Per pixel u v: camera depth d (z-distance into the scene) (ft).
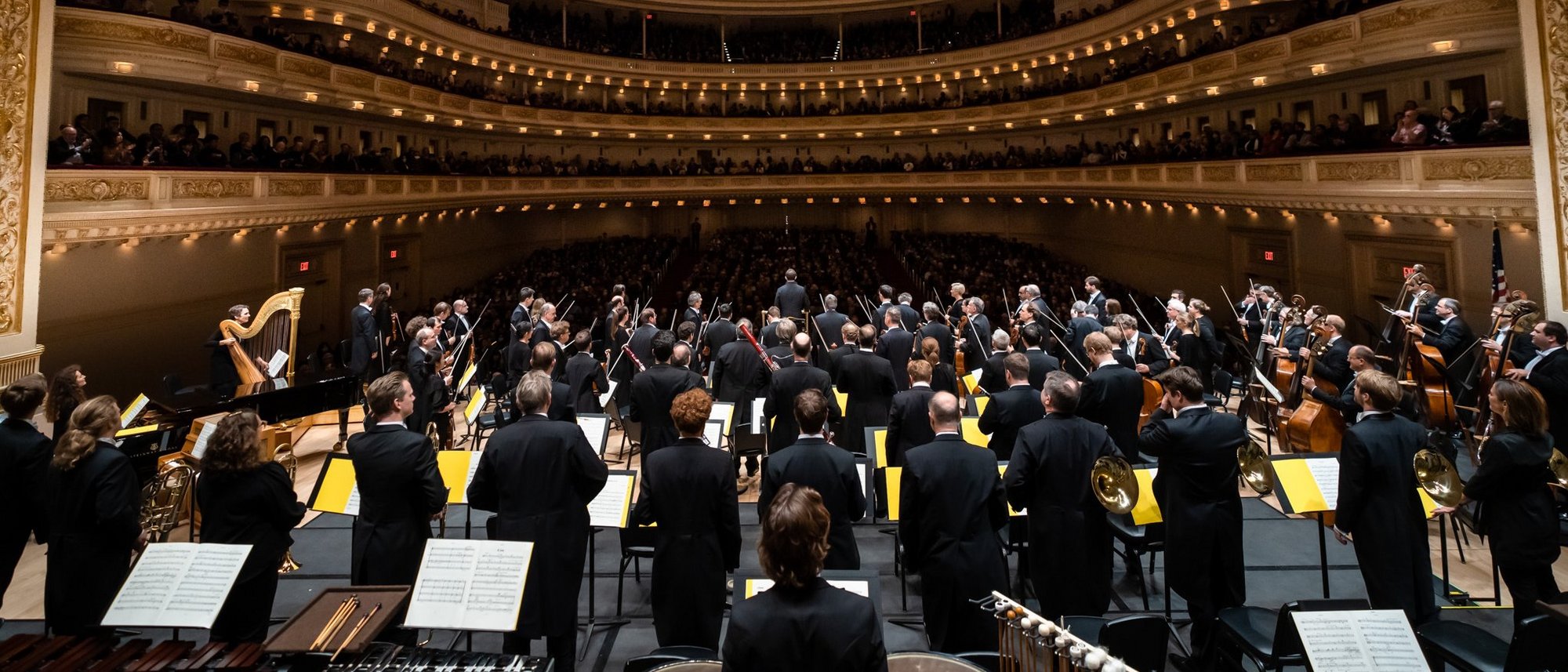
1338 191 45.50
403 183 65.62
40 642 11.69
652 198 102.68
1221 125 69.97
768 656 8.46
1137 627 12.19
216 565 12.44
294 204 50.34
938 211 119.34
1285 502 15.65
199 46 46.39
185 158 43.24
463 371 42.98
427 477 14.52
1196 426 15.20
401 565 14.33
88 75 44.88
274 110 60.80
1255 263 61.57
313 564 21.09
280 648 10.85
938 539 14.12
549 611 14.28
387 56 76.84
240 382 31.01
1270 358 33.32
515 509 14.44
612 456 32.50
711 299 78.89
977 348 35.50
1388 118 51.67
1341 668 10.37
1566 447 21.75
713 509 14.11
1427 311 32.96
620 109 102.06
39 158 27.04
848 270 92.38
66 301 38.45
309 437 35.88
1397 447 14.53
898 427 18.53
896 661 10.57
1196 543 15.07
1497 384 15.35
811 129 105.40
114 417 14.85
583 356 27.91
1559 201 26.35
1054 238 105.91
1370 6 46.19
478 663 11.19
